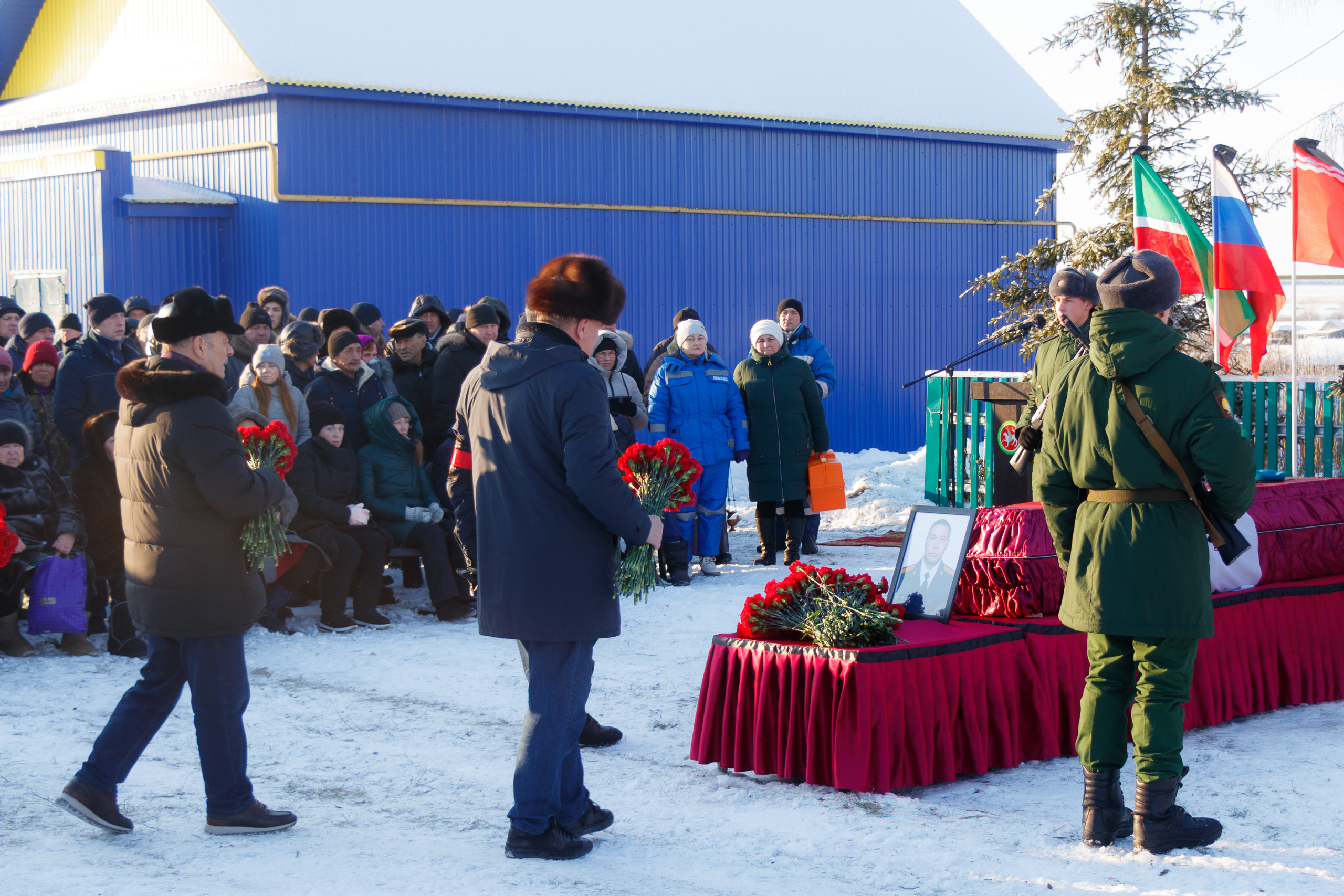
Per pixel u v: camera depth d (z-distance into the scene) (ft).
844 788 13.65
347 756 15.34
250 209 50.11
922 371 65.31
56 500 21.39
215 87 50.29
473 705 17.89
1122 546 11.75
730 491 44.37
